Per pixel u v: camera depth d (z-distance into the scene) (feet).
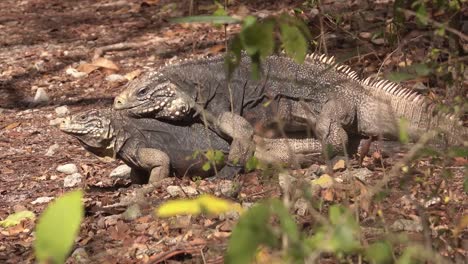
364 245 24.81
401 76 27.37
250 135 40.16
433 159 32.94
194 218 33.83
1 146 50.44
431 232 29.60
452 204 31.91
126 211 36.09
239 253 18.60
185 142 41.27
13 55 67.92
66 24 75.15
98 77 61.11
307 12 57.36
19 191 43.42
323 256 27.48
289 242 20.65
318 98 40.73
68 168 45.50
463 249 28.58
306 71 41.04
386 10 60.59
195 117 41.19
